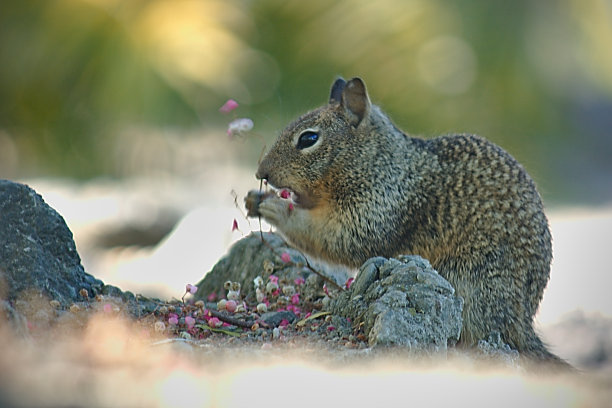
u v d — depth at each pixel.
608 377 8.62
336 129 11.45
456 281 10.95
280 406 6.11
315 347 8.59
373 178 11.38
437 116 21.03
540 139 23.81
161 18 19.53
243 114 20.50
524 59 22.19
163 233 24.09
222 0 20.95
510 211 10.99
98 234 23.52
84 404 5.74
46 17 19.83
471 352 9.40
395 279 9.03
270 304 10.68
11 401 5.57
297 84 21.91
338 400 6.37
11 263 8.91
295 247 11.70
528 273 10.95
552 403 7.05
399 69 21.23
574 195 26.58
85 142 21.09
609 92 26.80
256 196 11.66
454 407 6.56
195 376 6.52
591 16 23.05
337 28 21.69
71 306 8.93
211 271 12.15
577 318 15.35
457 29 21.69
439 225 11.18
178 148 22.11
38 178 24.08
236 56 20.14
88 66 19.70
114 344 7.44
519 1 22.27
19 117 20.67
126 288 17.77
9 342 6.87
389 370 7.43
